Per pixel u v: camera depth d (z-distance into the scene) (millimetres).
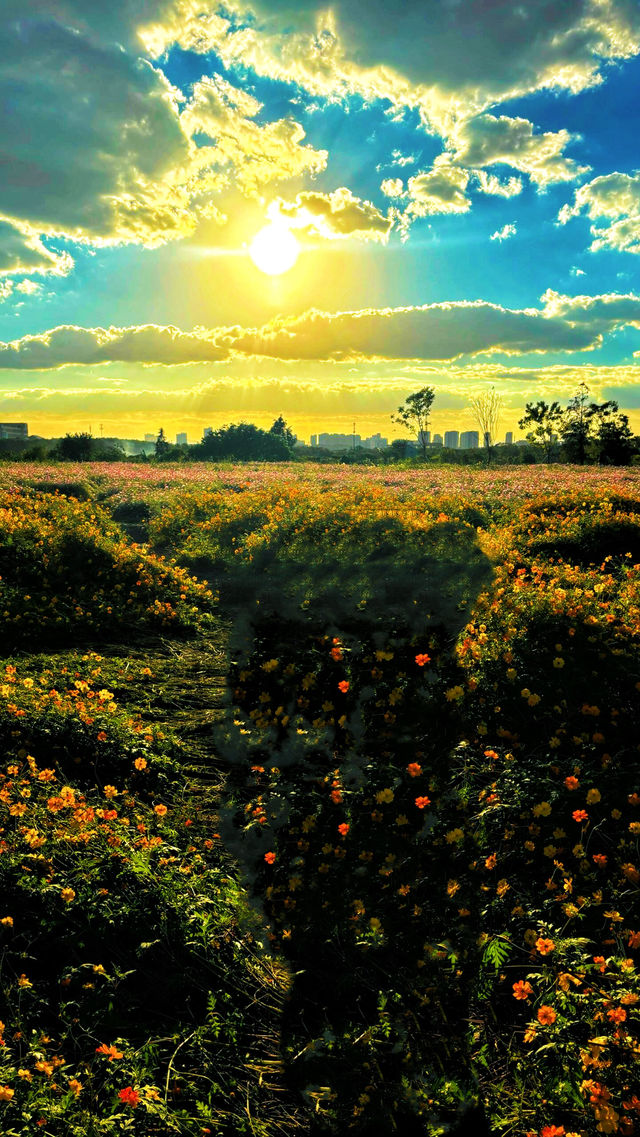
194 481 24328
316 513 11516
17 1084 2293
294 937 3260
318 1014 2889
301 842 3729
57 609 8500
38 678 6285
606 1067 2299
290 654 5180
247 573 10320
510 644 5137
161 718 5852
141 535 16406
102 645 7883
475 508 14234
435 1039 2678
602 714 4562
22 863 3314
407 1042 2658
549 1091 2346
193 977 2957
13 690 5465
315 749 4484
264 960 3158
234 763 4855
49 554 9883
